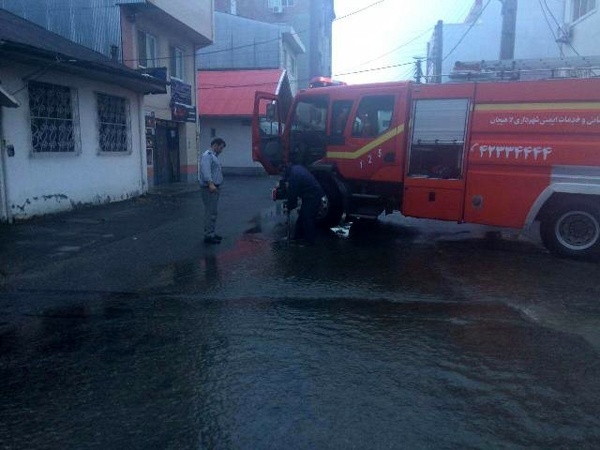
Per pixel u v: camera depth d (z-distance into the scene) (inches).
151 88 597.3
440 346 189.3
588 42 574.9
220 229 421.1
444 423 138.6
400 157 374.9
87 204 526.0
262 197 650.8
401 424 138.1
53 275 284.4
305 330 205.0
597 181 308.8
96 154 538.0
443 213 360.2
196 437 133.0
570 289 259.1
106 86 551.8
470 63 357.1
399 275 285.1
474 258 325.7
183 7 719.1
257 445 129.3
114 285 266.5
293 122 430.0
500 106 333.4
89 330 206.1
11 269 294.8
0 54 389.1
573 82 311.7
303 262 313.3
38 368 172.9
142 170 636.7
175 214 496.7
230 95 1069.8
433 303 237.8
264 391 156.5
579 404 148.4
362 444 129.1
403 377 165.3
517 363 175.3
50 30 632.4
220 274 286.2
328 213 413.7
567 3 644.7
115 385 160.9
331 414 143.2
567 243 325.7
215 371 170.1
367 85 386.0
